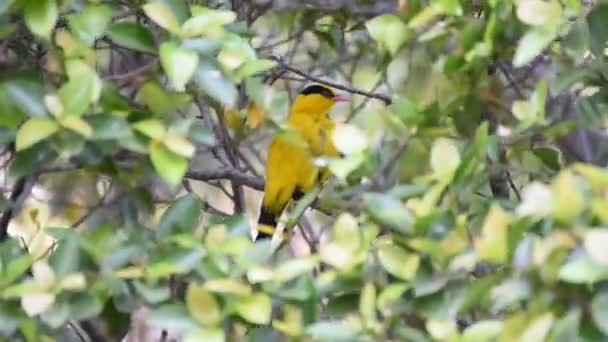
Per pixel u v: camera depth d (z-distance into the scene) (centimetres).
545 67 1131
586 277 676
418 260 802
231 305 804
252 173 1289
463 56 994
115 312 885
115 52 1138
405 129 970
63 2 892
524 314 710
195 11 912
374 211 826
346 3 1242
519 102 964
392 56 1056
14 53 984
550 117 1068
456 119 1028
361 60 1370
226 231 862
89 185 1219
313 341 803
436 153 858
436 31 1003
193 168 1244
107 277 814
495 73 1090
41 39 911
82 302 811
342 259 812
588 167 696
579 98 988
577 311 695
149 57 1073
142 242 852
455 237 786
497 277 750
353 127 891
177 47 852
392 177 999
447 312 795
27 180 1037
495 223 736
